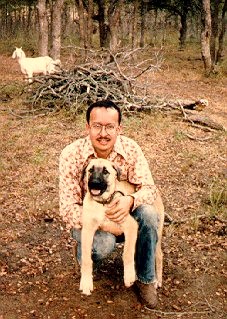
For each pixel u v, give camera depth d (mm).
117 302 3721
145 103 10094
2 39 31219
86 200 3336
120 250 4438
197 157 7621
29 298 3770
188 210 5562
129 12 33219
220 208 5535
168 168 7098
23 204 5637
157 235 3572
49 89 10547
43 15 15008
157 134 8742
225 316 3605
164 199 5902
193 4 29688
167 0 29125
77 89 10195
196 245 4688
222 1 25984
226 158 7711
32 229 4996
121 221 3305
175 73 18234
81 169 3512
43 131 8758
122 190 3455
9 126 9180
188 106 10430
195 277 4113
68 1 30922
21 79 15570
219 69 18219
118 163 3539
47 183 6348
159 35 39344
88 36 18234
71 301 3729
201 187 6348
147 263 3537
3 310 3611
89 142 3510
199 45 33469
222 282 4055
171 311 3643
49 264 4289
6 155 7449
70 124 9320
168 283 4004
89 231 3355
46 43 15219
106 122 3322
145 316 3572
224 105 12594
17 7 34500
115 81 10328
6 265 4266
